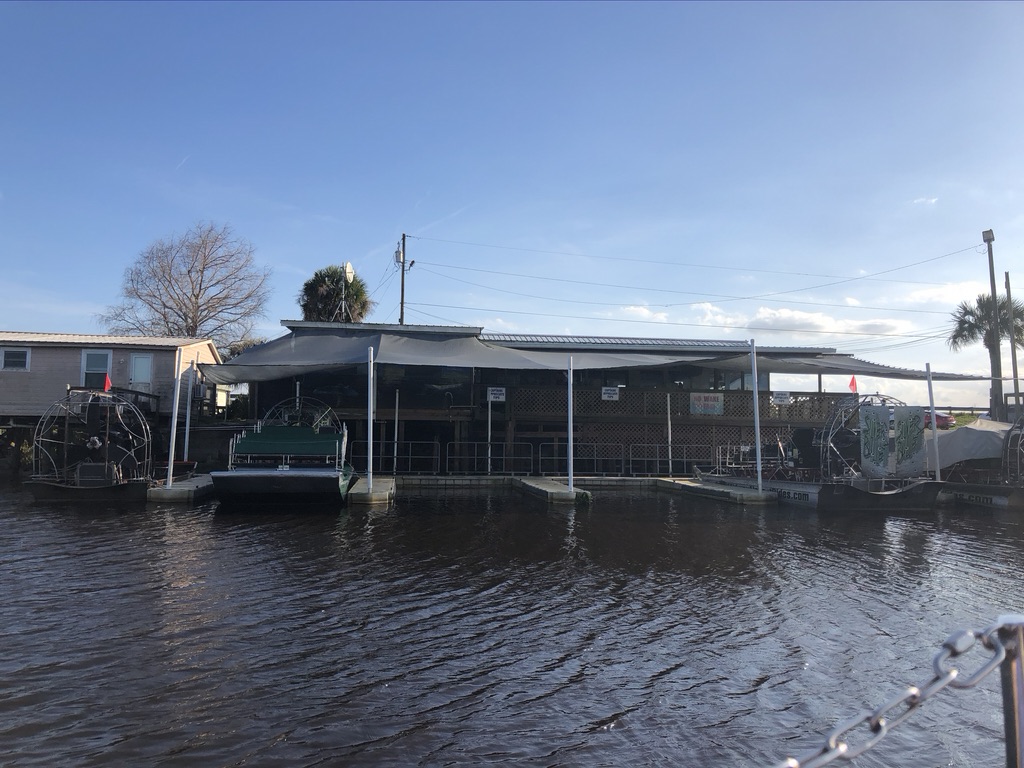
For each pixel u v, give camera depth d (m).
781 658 7.54
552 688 6.67
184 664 7.08
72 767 5.04
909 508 19.91
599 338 32.47
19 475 25.84
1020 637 2.22
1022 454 21.08
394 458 25.78
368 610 9.06
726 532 15.59
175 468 22.91
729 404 28.81
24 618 8.44
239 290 45.72
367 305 40.56
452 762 5.27
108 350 26.55
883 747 5.62
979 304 33.12
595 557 12.57
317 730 5.73
